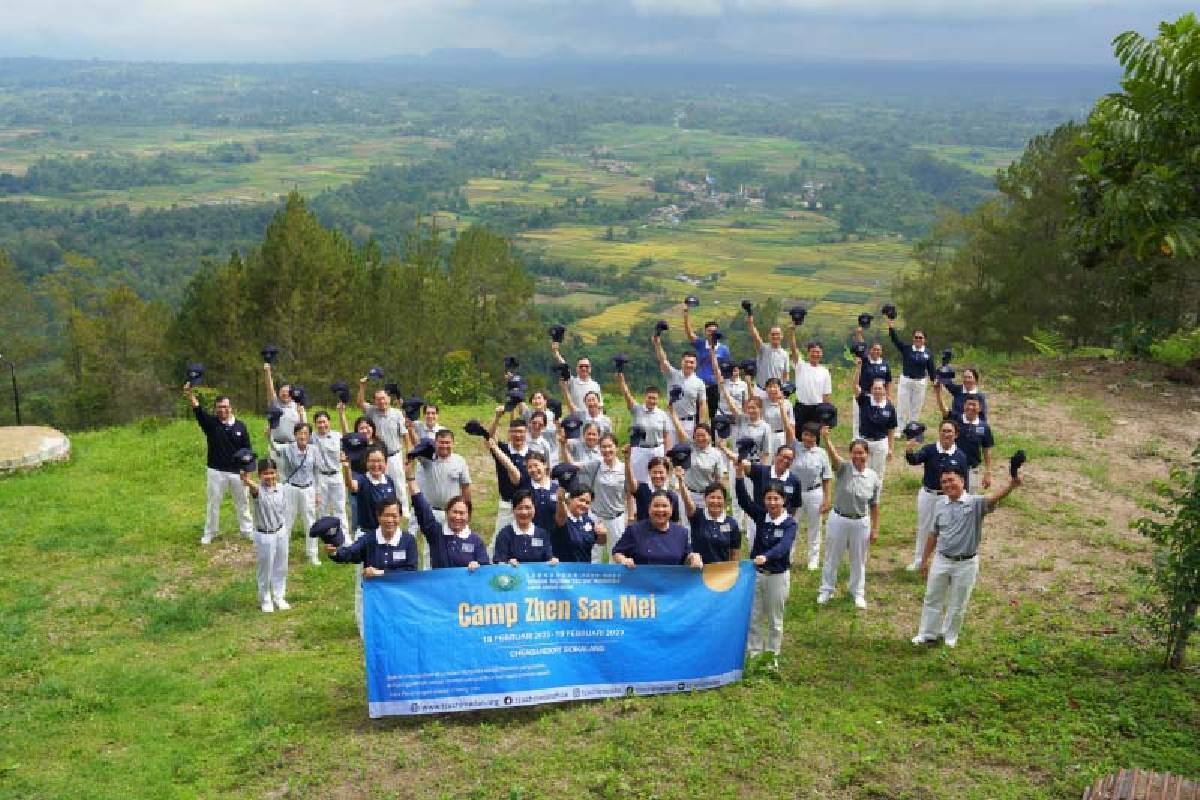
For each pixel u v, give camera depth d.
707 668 10.95
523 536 10.90
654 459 11.59
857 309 151.75
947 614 11.81
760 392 16.67
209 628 13.29
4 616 13.48
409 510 16.19
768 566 11.24
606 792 8.89
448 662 10.30
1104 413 21.72
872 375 17.80
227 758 9.73
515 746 9.80
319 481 15.62
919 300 38.44
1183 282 29.23
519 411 15.30
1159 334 27.28
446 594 10.35
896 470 18.94
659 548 11.08
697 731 9.91
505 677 10.41
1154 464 18.66
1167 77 21.23
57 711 10.87
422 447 12.77
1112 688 10.54
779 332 18.34
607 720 10.26
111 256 152.38
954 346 34.84
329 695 11.05
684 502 11.54
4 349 56.59
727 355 17.86
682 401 16.48
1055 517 16.11
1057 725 9.88
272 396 16.50
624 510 13.64
